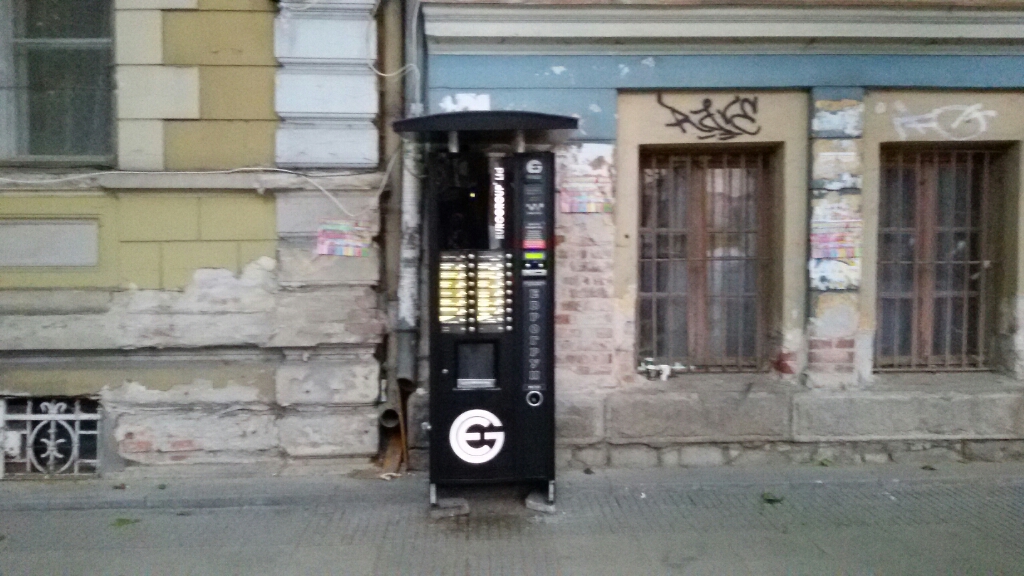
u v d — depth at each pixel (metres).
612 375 6.18
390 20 6.16
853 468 6.16
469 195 5.25
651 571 4.56
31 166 6.05
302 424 6.04
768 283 6.52
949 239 6.60
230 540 5.03
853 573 4.53
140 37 5.93
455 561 4.71
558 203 6.09
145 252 5.96
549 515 5.40
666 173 6.46
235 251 6.00
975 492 5.82
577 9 5.85
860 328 6.29
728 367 6.55
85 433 6.06
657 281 6.50
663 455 6.20
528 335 5.29
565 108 6.07
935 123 6.28
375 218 6.03
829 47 6.11
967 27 6.08
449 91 6.05
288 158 5.98
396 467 6.07
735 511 5.48
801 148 6.23
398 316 6.09
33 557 4.78
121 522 5.32
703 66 6.10
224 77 5.97
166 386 6.02
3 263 5.91
